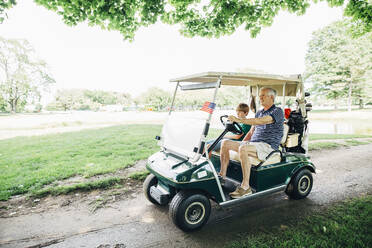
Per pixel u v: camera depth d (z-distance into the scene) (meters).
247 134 3.54
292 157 3.32
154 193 2.79
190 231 2.51
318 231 2.49
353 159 5.88
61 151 6.03
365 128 15.16
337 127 16.08
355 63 26.02
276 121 2.93
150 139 7.78
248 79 2.95
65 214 2.96
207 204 2.55
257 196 2.83
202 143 2.46
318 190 3.75
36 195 3.42
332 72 27.59
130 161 5.02
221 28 5.03
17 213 2.97
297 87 3.35
